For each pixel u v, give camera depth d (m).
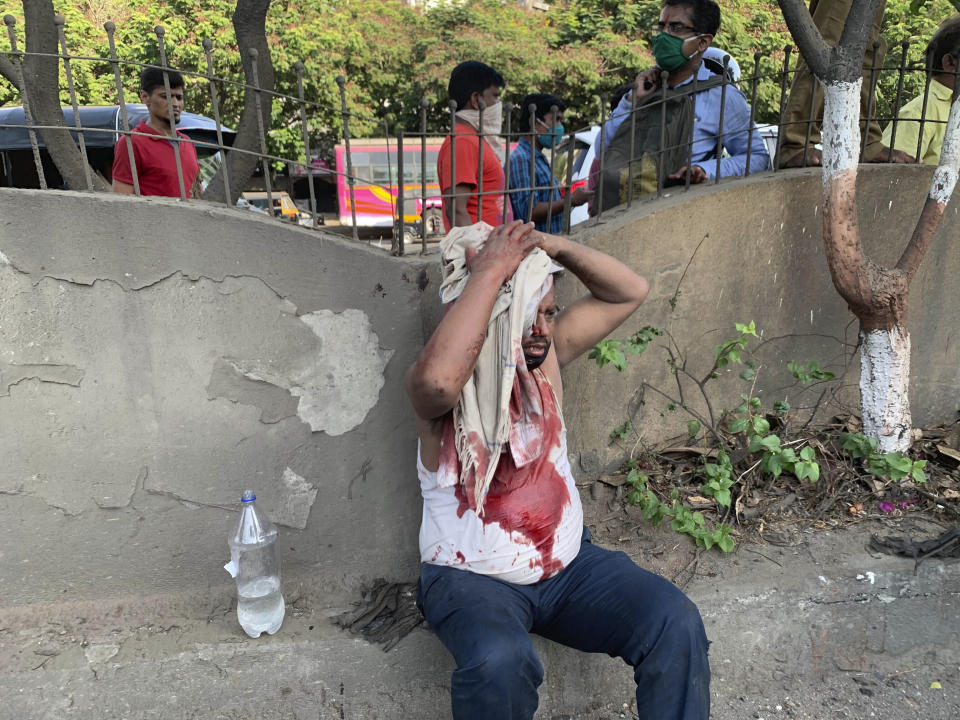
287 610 2.39
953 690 2.51
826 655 2.53
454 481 1.96
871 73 3.07
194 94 12.52
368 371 2.39
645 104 3.19
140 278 2.14
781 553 2.60
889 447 2.93
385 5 19.22
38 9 2.58
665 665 1.85
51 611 2.30
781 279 3.05
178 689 2.15
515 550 1.96
